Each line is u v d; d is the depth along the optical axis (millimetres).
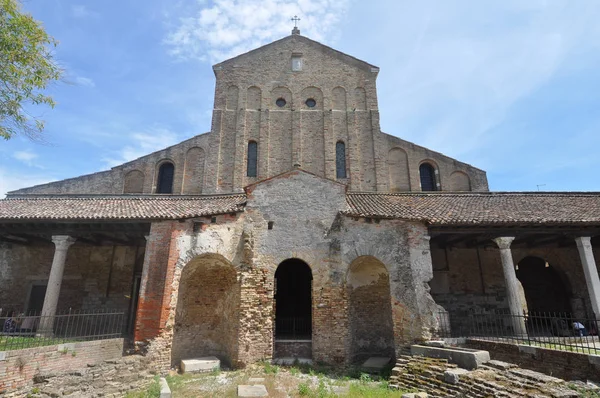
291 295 19875
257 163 22984
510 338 12633
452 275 19172
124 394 10258
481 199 18344
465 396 8656
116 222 14484
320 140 23719
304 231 15219
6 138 10766
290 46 25766
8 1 10133
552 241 18469
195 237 14227
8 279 18219
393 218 14445
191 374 12602
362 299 15547
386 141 23438
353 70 25312
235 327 13836
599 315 14180
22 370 9844
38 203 16891
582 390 7879
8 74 10461
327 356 13625
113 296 18578
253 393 10289
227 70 25062
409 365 11516
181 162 22688
